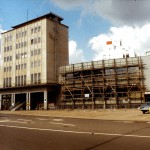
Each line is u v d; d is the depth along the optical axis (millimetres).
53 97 62438
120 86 52156
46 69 61281
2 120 24406
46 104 59562
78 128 15812
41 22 64625
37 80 62844
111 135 12258
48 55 62656
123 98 51562
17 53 69312
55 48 65188
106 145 9586
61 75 61719
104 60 54969
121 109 48781
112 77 53312
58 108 59781
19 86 64312
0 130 15359
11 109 63188
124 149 8711
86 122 20703
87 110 50094
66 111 48500
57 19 68562
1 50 74062
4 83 71312
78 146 9500
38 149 9023
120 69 52906
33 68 64250
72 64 59969
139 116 27422
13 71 69438
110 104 52781
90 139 11164
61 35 68250
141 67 50625
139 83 50312
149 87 49438
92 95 55000
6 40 73312
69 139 11266
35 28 65812
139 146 9203
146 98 49812
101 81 54688
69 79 59875
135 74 50969
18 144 10148
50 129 15469
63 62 67312
